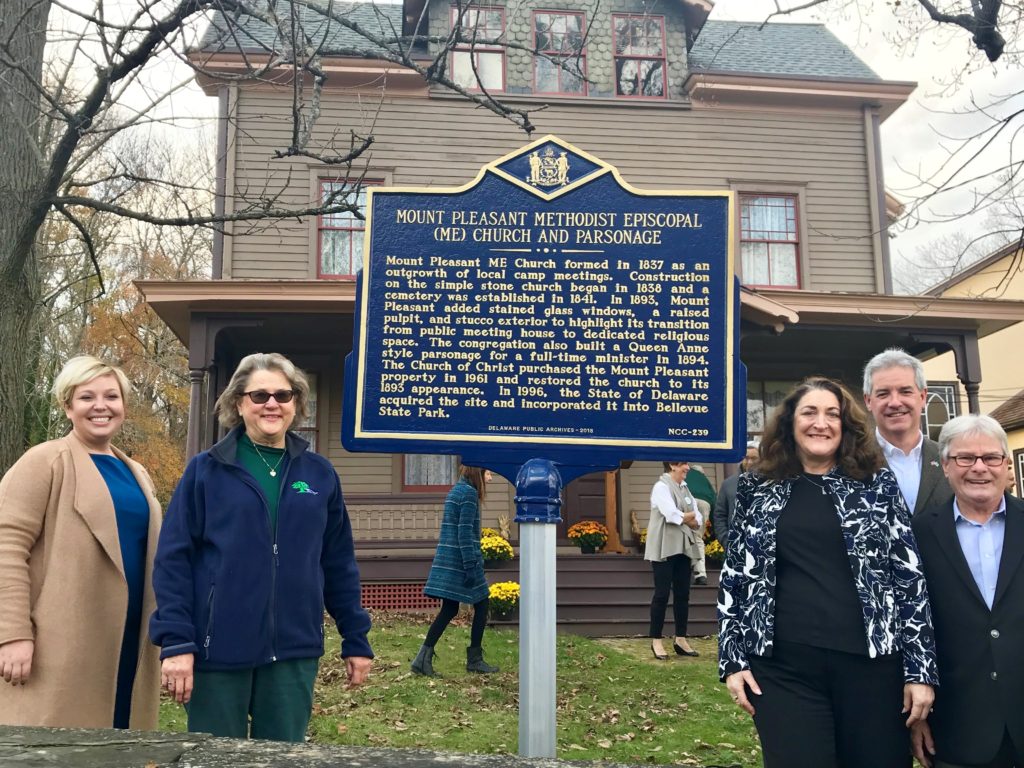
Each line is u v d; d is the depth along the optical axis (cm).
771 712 292
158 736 222
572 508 1260
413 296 375
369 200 382
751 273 1281
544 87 1296
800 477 312
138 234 2727
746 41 1488
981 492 296
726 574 312
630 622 945
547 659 332
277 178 1191
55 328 2344
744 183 1289
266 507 304
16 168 643
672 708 601
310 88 1208
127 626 324
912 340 1170
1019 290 2153
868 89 1305
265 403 313
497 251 379
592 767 212
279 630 295
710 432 365
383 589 1042
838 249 1290
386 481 1199
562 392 368
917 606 288
